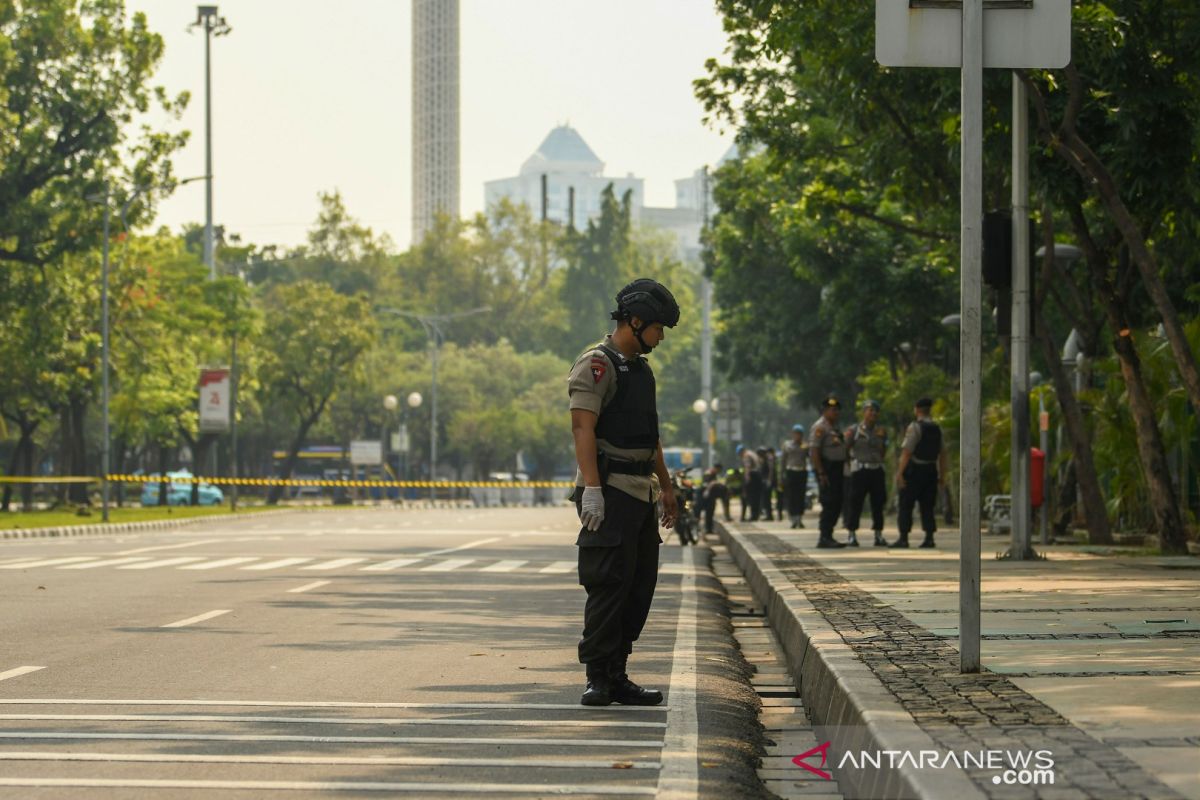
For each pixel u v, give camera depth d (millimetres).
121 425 164125
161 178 143000
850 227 94125
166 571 56250
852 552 57281
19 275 141000
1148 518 62469
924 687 20578
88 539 87688
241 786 17609
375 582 51031
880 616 30781
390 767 18766
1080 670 22297
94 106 140125
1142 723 17594
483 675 27562
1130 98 48062
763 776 19594
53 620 37469
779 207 105125
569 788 17562
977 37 21328
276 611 40000
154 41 142375
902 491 60562
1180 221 57562
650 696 23906
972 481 21734
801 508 83938
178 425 185625
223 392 149750
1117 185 51438
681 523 82688
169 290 169875
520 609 41344
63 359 154875
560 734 21172
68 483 163875
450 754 19641
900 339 108062
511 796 17156
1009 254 49250
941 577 42219
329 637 33812
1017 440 50125
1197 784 14109
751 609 45281
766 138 77938
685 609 42406
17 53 137875
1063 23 21312
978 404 21688
